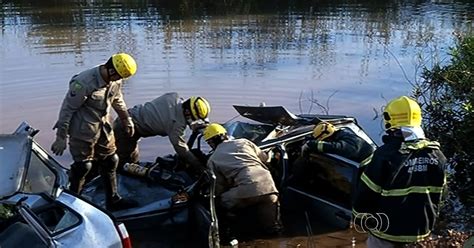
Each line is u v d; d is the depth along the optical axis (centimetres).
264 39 1512
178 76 1163
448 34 1543
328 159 643
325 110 985
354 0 2198
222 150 628
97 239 388
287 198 674
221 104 1012
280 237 626
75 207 409
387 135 414
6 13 1912
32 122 923
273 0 2180
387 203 406
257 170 619
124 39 1504
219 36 1548
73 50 1380
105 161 626
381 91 1077
